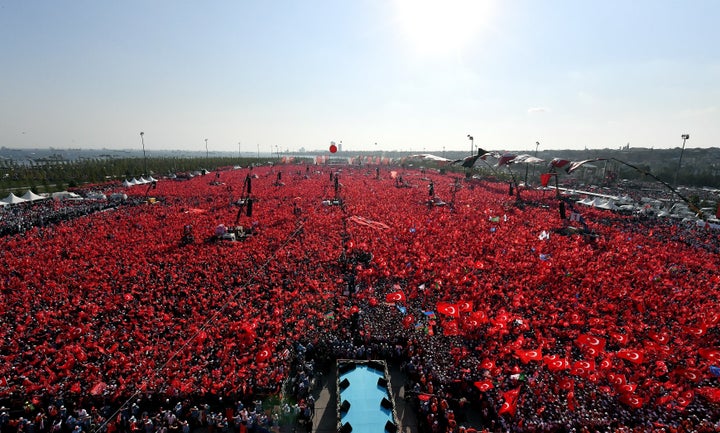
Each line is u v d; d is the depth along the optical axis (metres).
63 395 23.89
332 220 66.25
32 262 42.38
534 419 22.67
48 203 77.88
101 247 48.62
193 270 41.94
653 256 49.16
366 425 22.53
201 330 28.70
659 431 21.50
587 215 75.25
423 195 96.19
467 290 38.16
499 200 91.69
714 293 37.81
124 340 28.83
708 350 26.33
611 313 34.34
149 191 97.19
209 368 26.64
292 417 24.05
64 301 33.84
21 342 28.22
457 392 25.81
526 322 30.64
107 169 135.88
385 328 32.25
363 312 34.75
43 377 24.20
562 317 32.84
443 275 40.91
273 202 84.81
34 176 119.94
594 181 141.75
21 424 21.89
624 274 41.66
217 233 55.50
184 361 26.00
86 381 24.61
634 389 23.59
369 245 52.47
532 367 27.45
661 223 71.50
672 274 43.25
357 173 161.62
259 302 35.50
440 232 58.34
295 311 33.94
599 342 26.00
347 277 42.41
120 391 23.86
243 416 23.22
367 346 30.27
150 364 25.86
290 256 47.41
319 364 28.84
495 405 24.00
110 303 33.59
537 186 126.00
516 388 25.23
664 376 26.70
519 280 40.47
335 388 27.14
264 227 62.34
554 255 47.91
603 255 48.75
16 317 31.38
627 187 127.88
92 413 22.78
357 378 26.19
